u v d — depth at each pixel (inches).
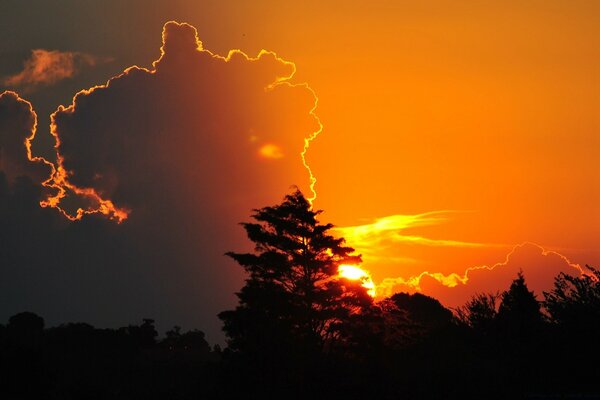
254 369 3479.3
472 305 3186.5
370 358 3307.1
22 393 4138.8
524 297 3208.7
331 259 4119.1
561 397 2583.7
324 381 3228.3
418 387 2945.4
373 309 3956.7
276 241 4119.1
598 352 2694.4
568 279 2871.6
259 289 3929.6
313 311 3954.2
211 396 3774.6
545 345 2780.5
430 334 3373.5
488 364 2869.1
